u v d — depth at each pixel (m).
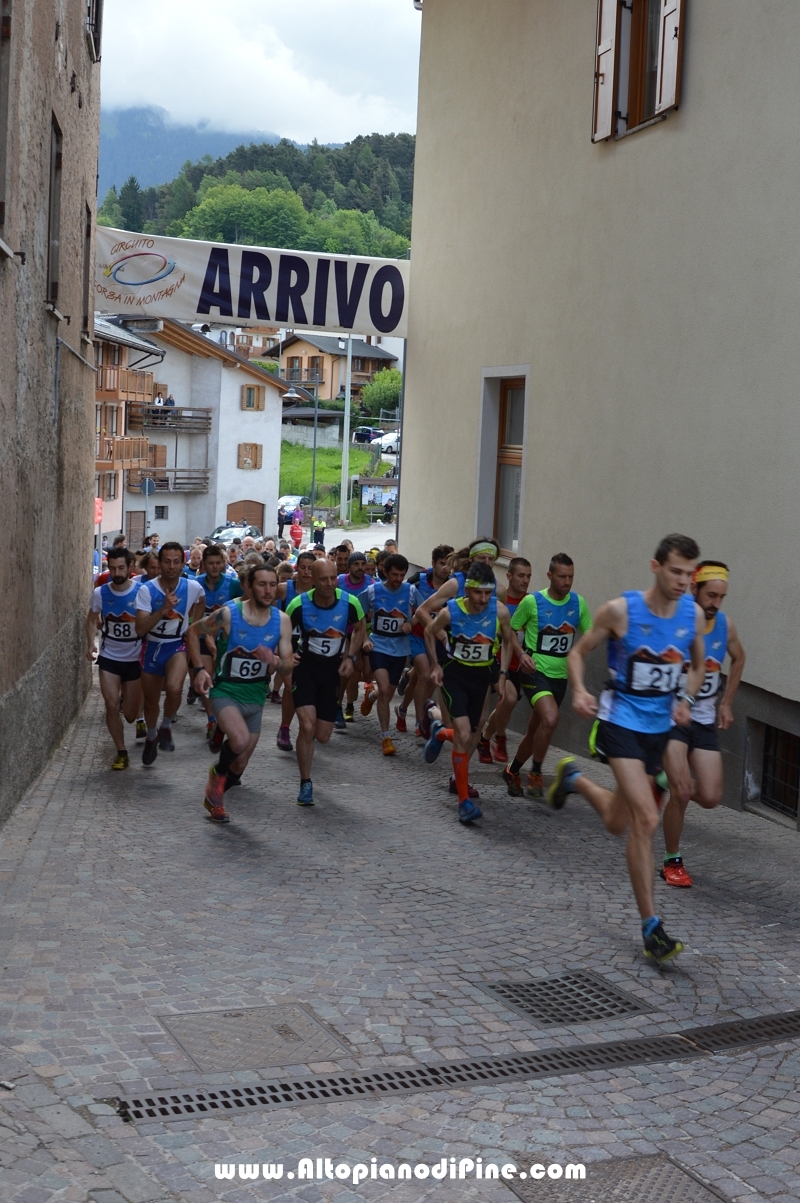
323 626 9.16
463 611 8.70
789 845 8.27
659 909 6.60
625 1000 5.28
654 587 5.76
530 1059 4.66
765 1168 3.88
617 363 11.64
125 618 10.40
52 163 11.01
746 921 6.43
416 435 17.58
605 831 8.59
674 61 10.36
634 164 11.32
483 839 8.28
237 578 13.11
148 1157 3.75
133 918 6.19
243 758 8.50
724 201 9.79
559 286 12.93
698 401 10.17
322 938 6.00
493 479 15.22
